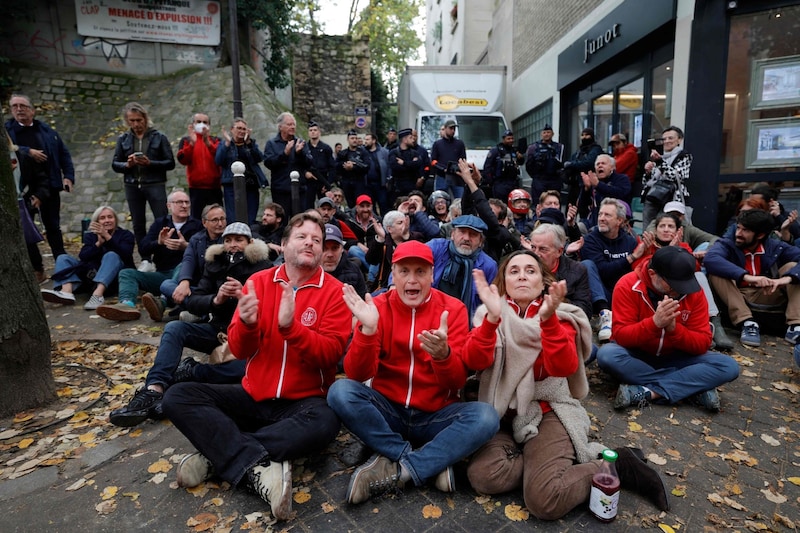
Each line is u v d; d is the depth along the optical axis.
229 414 2.52
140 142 6.40
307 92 18.69
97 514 2.24
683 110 6.57
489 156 8.82
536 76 12.15
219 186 6.90
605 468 2.26
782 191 6.16
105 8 12.12
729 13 6.11
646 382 3.34
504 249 4.38
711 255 4.66
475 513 2.26
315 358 2.47
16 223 3.09
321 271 2.72
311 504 2.31
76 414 3.14
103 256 5.67
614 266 4.64
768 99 6.08
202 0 12.75
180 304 4.55
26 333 3.16
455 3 20.45
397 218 4.62
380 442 2.38
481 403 2.42
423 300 2.57
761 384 3.67
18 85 11.47
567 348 2.29
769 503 2.37
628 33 7.81
